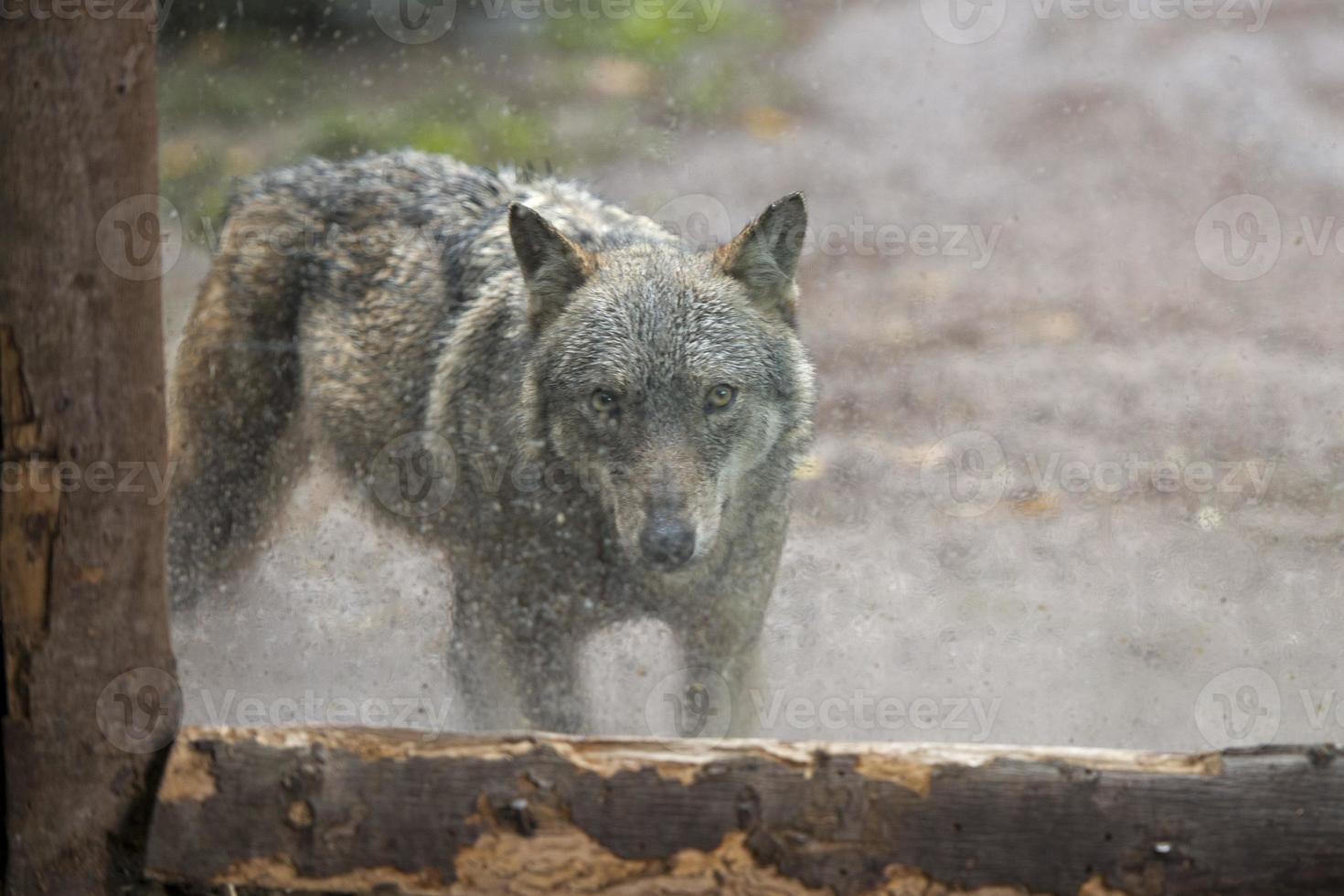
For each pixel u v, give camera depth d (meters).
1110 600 11.07
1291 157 23.27
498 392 8.77
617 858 5.68
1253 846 5.49
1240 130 24.53
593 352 8.21
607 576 8.65
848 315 18.03
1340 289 18.48
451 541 9.25
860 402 15.53
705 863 5.68
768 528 8.74
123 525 5.75
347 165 10.72
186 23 22.81
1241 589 11.23
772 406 8.52
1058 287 18.84
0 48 5.25
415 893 5.81
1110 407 15.27
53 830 5.91
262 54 23.25
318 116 21.42
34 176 5.36
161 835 5.84
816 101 26.25
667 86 25.70
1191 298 18.38
